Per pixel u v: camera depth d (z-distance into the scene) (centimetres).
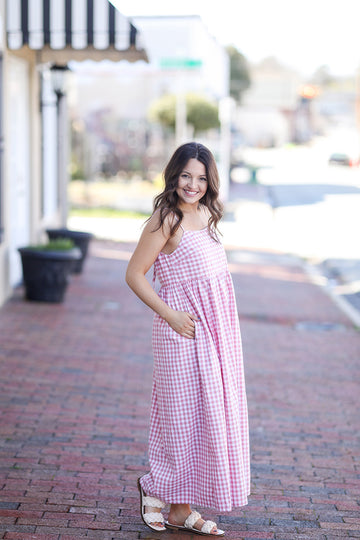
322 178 4022
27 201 1034
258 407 586
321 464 475
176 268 341
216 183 343
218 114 2684
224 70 2372
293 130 10269
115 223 1789
